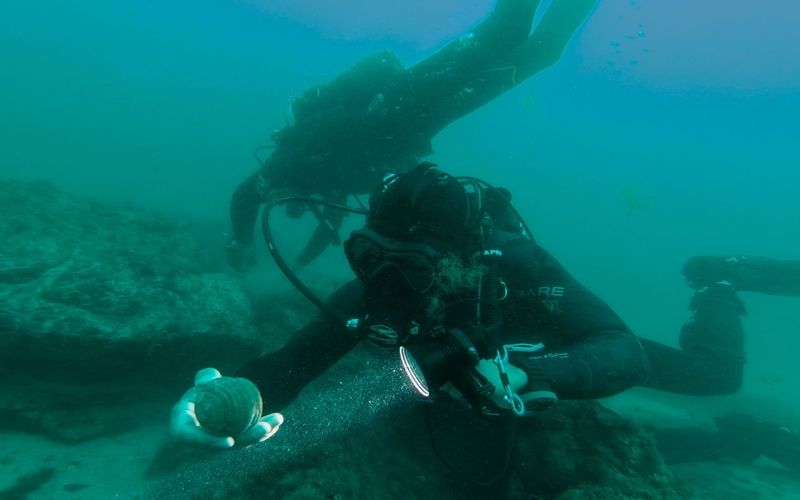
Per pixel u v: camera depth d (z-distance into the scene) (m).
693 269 5.07
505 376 1.33
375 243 1.58
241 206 4.98
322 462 2.27
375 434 2.57
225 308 3.42
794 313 27.84
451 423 2.67
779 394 8.79
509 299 2.12
